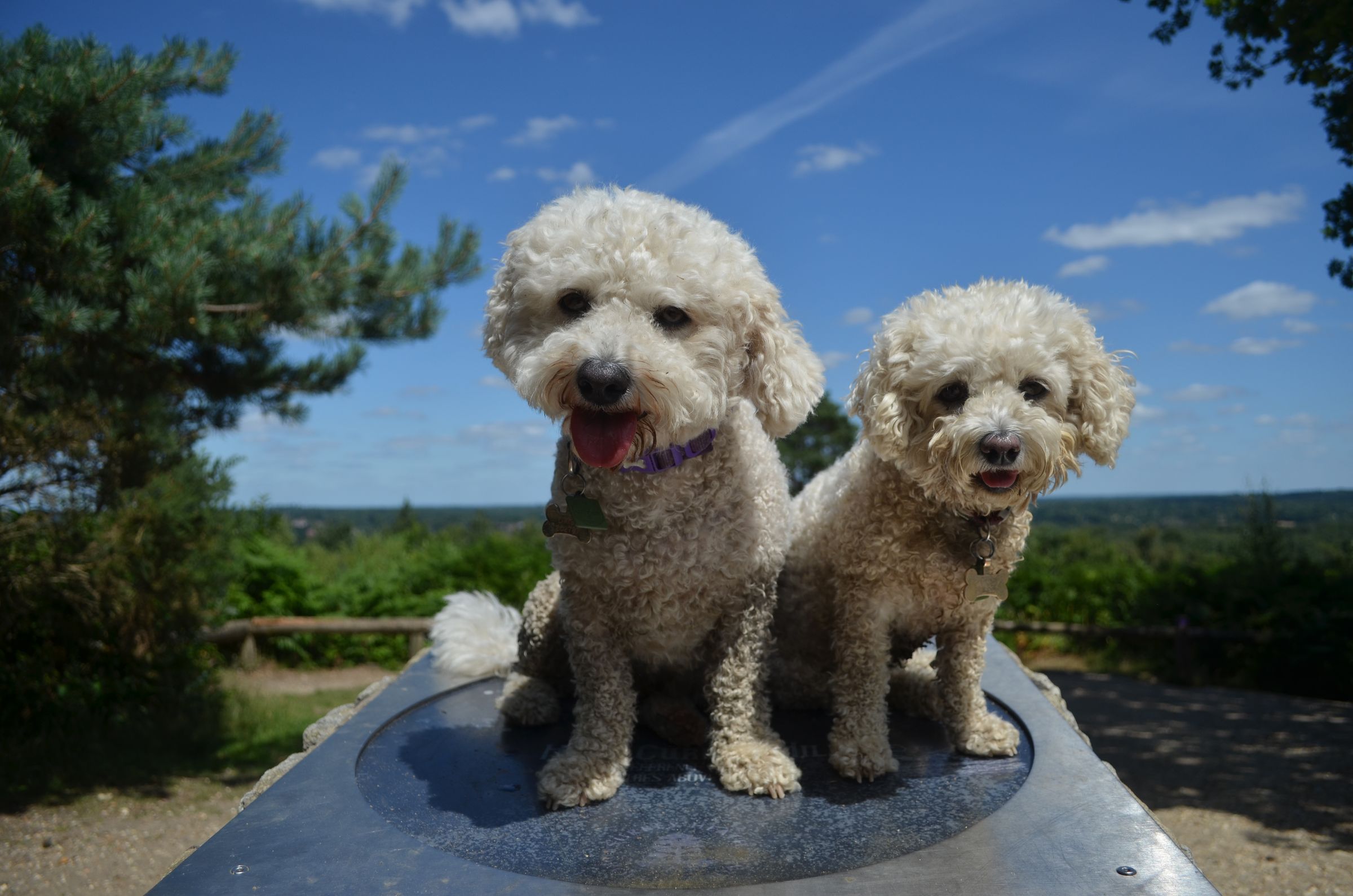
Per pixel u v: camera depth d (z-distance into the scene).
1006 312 0.68
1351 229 1.82
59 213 1.45
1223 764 1.90
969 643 0.73
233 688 2.54
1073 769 0.67
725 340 0.65
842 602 0.71
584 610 0.69
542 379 0.60
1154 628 2.94
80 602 1.97
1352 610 2.62
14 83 1.44
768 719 0.72
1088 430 0.69
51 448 1.89
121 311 1.59
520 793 0.66
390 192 1.88
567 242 0.64
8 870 1.41
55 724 2.01
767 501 0.70
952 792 0.64
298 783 0.66
